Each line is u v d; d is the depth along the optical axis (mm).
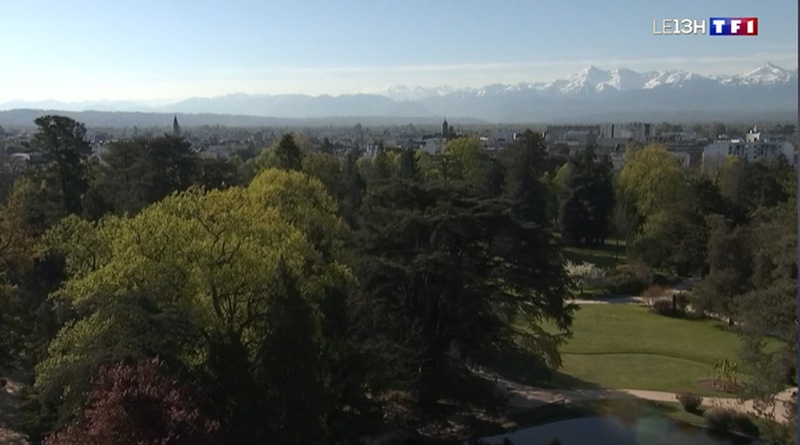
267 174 36719
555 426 30297
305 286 24375
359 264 29203
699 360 39406
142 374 17172
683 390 34156
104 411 16125
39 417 22219
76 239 31328
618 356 40250
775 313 26516
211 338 21766
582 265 63219
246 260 22891
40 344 27891
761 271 41375
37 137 53344
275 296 21703
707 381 35656
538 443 28688
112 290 21578
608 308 53094
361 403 25172
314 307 23672
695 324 48156
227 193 29281
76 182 53781
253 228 24656
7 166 90500
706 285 47688
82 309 23422
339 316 24938
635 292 58406
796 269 31703
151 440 15672
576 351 40969
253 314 23797
